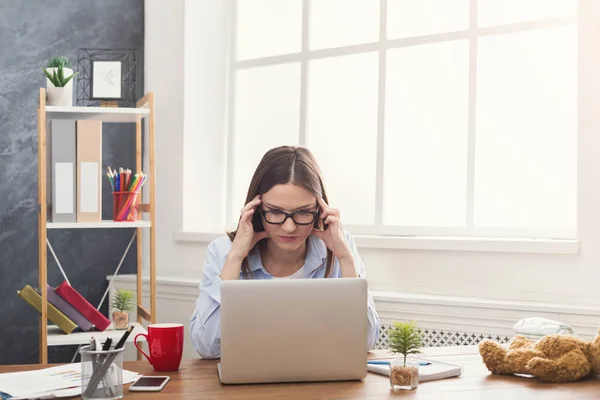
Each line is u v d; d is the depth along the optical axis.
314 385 1.68
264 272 2.31
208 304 2.09
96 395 1.53
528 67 3.11
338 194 3.63
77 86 3.67
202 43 3.86
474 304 2.84
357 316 1.72
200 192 3.86
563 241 2.78
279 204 2.06
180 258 3.78
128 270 3.87
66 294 3.11
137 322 3.42
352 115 3.58
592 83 2.70
